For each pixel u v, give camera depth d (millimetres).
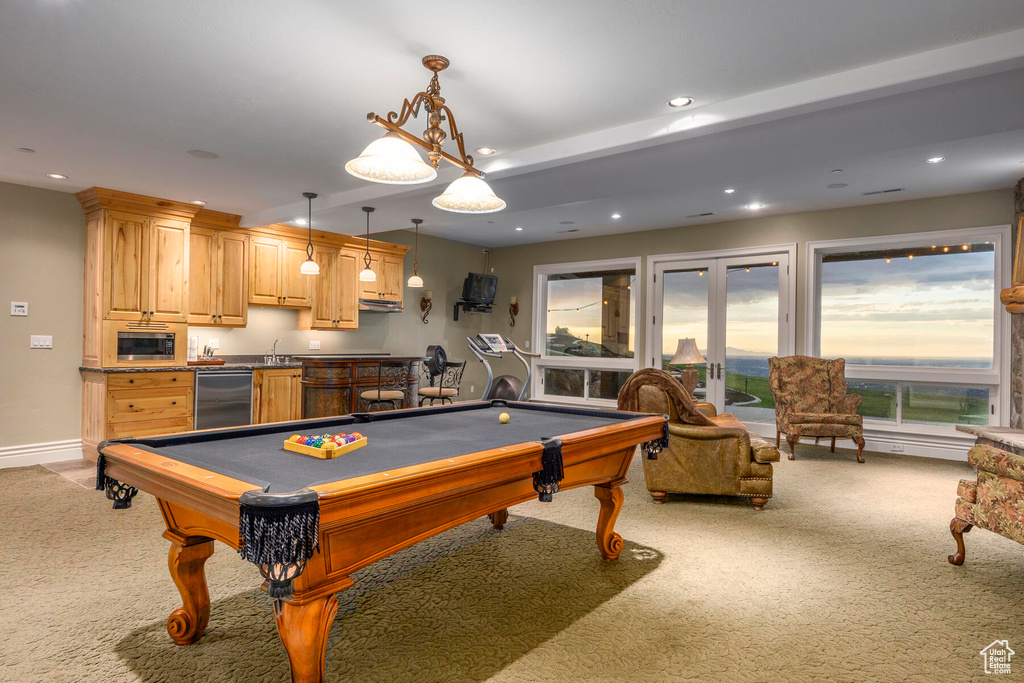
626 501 4156
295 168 4406
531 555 3061
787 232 6535
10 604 2398
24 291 4988
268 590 1394
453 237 8414
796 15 2295
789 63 2697
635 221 7055
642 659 2037
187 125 3543
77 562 2842
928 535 3424
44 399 5109
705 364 6742
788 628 2279
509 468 2014
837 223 6230
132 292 5188
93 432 5078
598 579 2746
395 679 1895
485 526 3562
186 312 5531
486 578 2752
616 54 2635
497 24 2398
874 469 5188
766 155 3703
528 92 3041
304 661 1564
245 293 6148
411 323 8125
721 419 4926
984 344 5617
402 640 2156
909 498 4230
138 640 2123
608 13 2303
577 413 3348
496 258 9273
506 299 9141
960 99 2832
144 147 3941
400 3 2246
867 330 6227
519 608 2434
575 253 8344
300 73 2855
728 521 3676
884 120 3107
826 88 2820
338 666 1972
